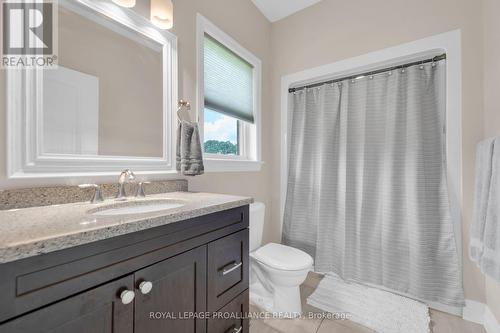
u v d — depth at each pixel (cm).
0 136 76
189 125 129
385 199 169
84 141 98
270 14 221
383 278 170
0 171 75
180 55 139
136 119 117
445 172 151
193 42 147
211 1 162
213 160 159
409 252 160
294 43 217
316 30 204
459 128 145
